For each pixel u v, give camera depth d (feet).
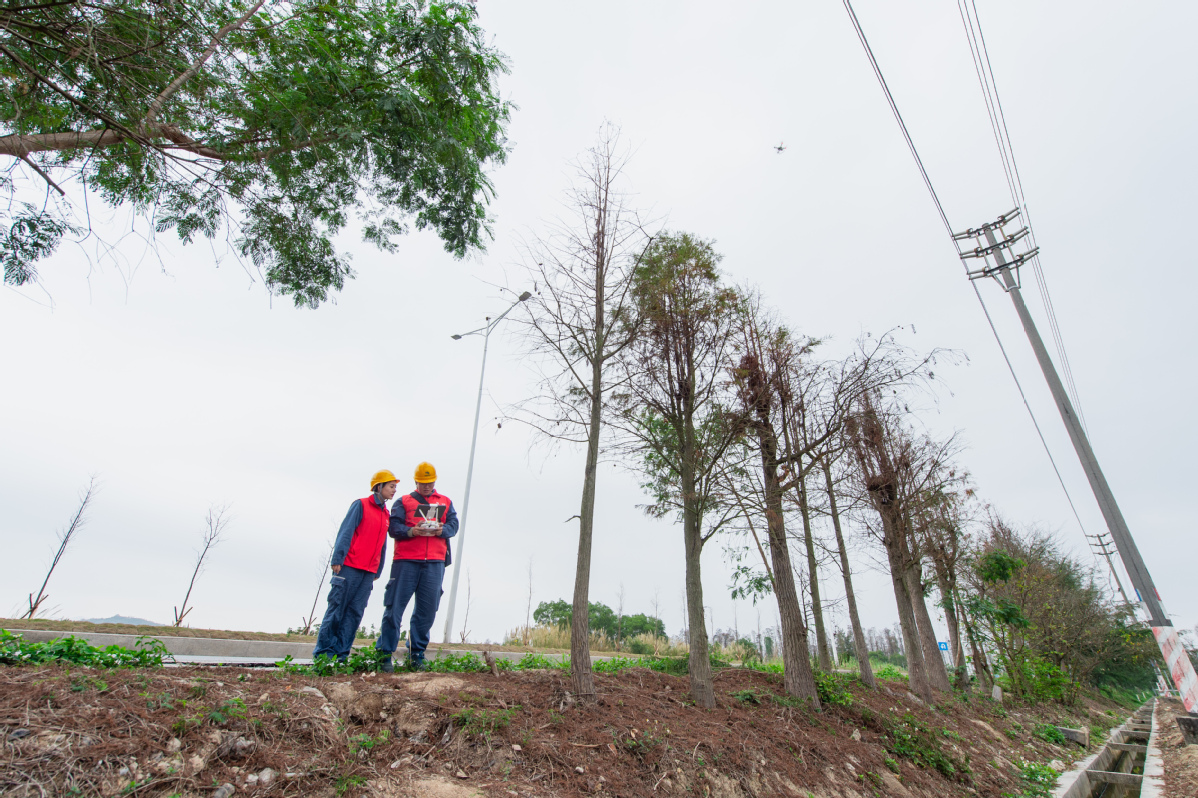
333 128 22.61
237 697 11.82
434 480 20.53
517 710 15.20
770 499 27.61
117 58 16.37
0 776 8.04
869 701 30.81
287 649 28.73
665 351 25.17
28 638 20.99
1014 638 58.80
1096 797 33.17
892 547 43.16
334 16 22.26
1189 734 33.99
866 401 31.09
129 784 8.84
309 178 24.63
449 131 26.35
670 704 20.36
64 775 8.48
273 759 10.57
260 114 20.63
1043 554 79.61
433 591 19.48
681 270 26.00
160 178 20.61
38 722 9.18
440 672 17.74
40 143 17.17
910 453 43.21
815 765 20.13
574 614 17.88
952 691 46.06
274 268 25.43
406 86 24.20
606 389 22.20
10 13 14.92
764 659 52.19
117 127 17.11
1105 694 99.04
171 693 11.12
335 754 11.39
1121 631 73.00
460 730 13.53
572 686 17.11
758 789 16.67
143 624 29.27
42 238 18.74
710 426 25.79
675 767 15.42
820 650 31.22
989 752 33.55
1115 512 39.14
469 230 29.25
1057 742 44.01
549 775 13.11
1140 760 47.03
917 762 25.49
